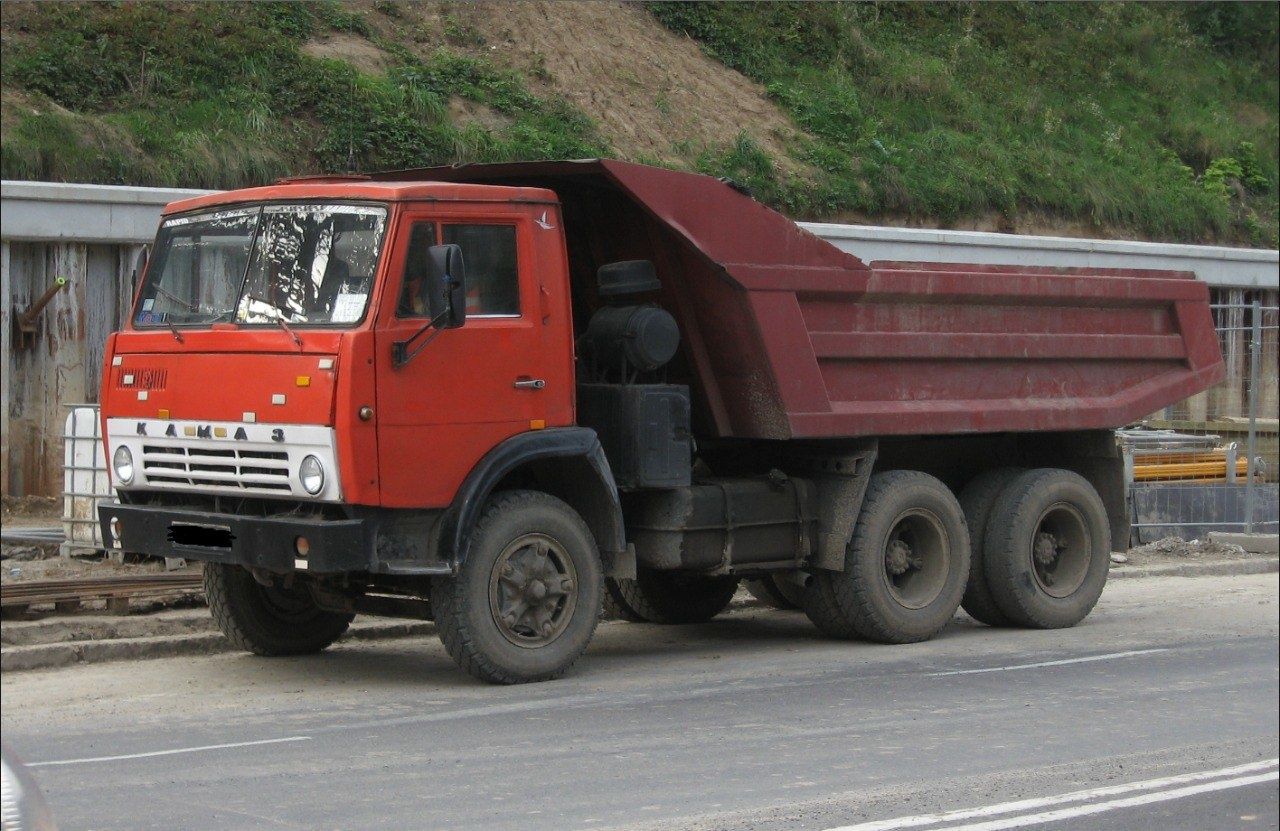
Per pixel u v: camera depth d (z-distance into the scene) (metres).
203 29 21.62
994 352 12.77
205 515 9.77
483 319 9.88
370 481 9.28
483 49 24.91
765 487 11.70
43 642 11.05
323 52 22.73
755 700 9.70
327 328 9.41
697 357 11.47
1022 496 13.08
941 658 11.55
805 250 11.57
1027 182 28.80
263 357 9.52
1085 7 38.47
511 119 23.34
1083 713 9.38
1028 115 31.80
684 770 7.70
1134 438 18.17
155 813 6.80
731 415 11.67
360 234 9.59
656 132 24.81
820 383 11.62
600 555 10.72
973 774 7.71
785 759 7.98
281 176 19.97
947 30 34.03
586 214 11.46
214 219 10.19
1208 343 14.45
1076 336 13.37
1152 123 34.81
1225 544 18.20
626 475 10.76
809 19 30.41
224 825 6.60
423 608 10.32
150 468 10.18
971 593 13.22
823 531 12.05
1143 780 7.67
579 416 11.02
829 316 11.79
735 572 11.95
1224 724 9.12
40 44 20.14
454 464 9.67
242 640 11.19
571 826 6.61
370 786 7.32
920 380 12.39
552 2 26.50
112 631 11.43
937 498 12.46
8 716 9.14
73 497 13.44
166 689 10.05
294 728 8.77
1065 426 13.23
